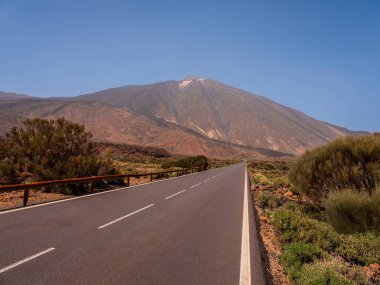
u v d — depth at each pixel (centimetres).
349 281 558
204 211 1211
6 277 495
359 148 1310
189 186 2225
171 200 1463
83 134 1988
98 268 554
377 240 844
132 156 10069
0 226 808
